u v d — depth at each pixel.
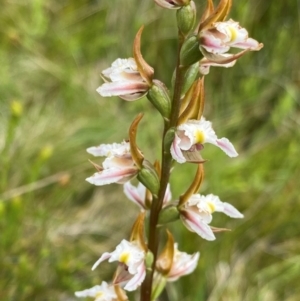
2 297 0.41
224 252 0.49
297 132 0.59
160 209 0.30
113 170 0.29
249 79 0.66
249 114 0.63
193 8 0.28
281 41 0.67
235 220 0.50
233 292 0.47
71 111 0.60
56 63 0.66
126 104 0.63
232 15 0.67
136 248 0.29
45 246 0.44
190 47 0.28
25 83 0.63
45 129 0.55
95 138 0.56
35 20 0.66
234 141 0.60
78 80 0.63
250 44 0.27
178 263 0.31
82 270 0.47
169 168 0.29
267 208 0.51
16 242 0.42
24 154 0.51
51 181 0.46
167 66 0.68
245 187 0.52
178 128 0.28
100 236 0.50
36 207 0.46
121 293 0.31
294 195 0.51
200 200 0.29
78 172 0.52
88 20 0.72
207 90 0.65
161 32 0.68
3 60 0.62
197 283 0.46
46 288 0.42
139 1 0.71
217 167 0.53
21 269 0.40
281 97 0.64
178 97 0.28
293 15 0.69
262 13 0.68
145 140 0.57
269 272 0.48
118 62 0.29
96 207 0.51
